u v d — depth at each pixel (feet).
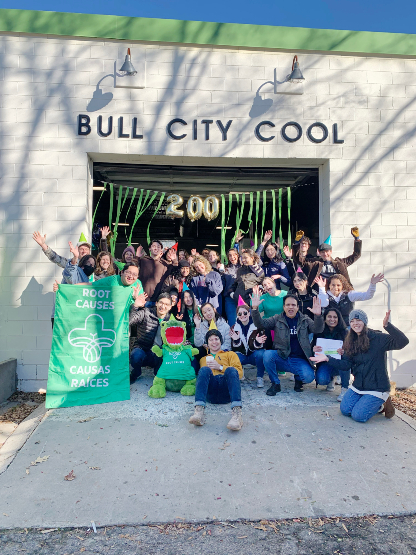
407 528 10.42
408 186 22.35
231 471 12.39
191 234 38.52
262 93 21.91
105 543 9.88
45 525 10.39
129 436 14.26
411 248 22.18
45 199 20.84
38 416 16.47
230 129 21.75
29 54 20.98
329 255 20.66
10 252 20.70
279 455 13.17
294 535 10.15
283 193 28.66
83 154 21.03
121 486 11.78
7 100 20.86
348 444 13.88
